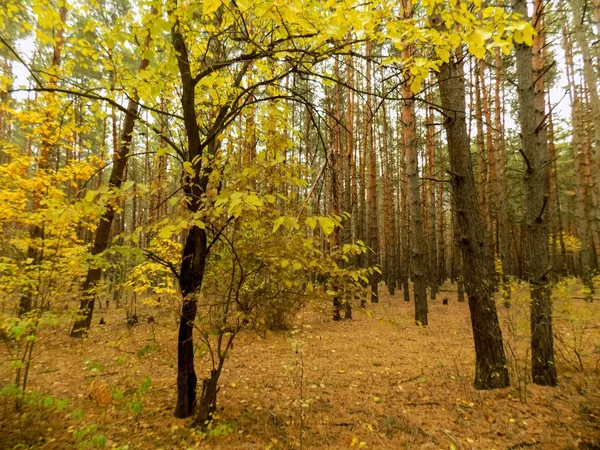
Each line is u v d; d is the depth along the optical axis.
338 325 8.37
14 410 3.38
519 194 17.36
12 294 3.85
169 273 7.30
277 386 4.44
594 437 2.95
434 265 14.02
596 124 8.73
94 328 7.79
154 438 3.05
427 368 5.09
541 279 4.27
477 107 12.82
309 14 2.21
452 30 2.23
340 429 3.37
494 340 4.20
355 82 9.13
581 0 8.27
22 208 4.61
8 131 12.90
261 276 3.29
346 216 2.57
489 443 3.06
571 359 4.86
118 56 3.87
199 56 4.16
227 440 3.08
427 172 16.19
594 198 13.23
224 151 3.25
